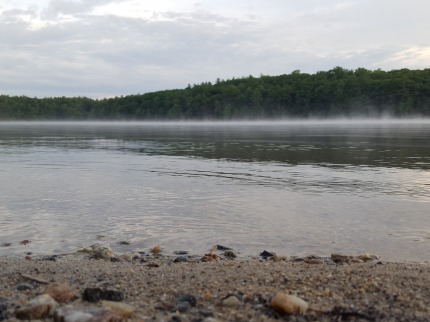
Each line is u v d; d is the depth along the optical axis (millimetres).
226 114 147625
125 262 8141
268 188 15750
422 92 122000
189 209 12508
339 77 146625
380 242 9352
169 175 19281
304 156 26766
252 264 7789
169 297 5711
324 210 12203
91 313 4805
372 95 127312
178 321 4824
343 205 12781
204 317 4953
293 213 11922
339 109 131375
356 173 19203
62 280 6688
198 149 33344
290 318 4973
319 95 136625
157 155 28812
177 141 43625
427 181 16797
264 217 11539
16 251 8969
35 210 12500
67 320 4664
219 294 5781
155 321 4824
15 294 5895
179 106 158125
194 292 5875
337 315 5035
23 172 20625
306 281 6328
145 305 5391
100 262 8086
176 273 6965
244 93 149625
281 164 22859
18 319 4859
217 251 9031
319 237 9789
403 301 5449
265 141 41406
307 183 16719
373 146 33531
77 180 18000
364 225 10641
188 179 18062
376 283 6145
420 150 29781
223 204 13125
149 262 8172
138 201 13664
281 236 9914
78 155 29312
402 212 11812
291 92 142625
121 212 12211
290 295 5301
